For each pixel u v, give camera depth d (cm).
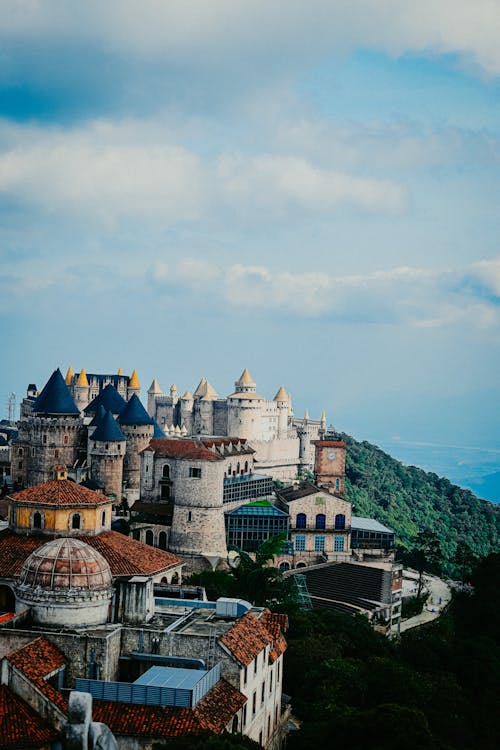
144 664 8381
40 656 7800
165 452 18912
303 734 8850
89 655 8069
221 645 8212
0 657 8112
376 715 8262
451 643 14275
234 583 13350
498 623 17262
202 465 17762
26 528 12069
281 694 10069
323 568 18238
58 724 7169
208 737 6925
